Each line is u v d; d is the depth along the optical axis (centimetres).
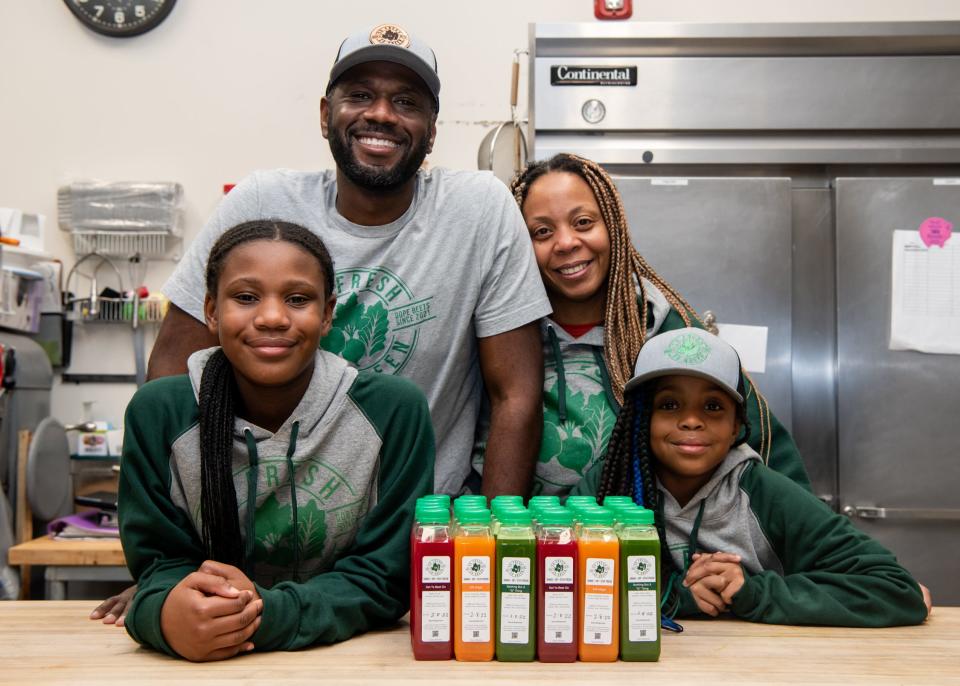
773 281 222
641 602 94
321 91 299
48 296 287
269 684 84
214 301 114
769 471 129
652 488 129
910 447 222
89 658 94
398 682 84
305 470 109
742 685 84
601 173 161
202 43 300
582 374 153
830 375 229
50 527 254
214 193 298
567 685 84
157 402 109
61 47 301
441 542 95
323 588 102
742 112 224
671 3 293
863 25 217
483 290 143
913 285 222
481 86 297
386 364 140
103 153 299
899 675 88
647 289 161
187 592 92
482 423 154
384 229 141
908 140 227
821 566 119
